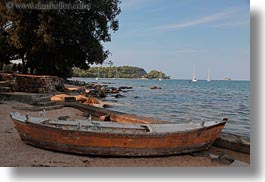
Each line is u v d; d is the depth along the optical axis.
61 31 23.02
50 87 20.77
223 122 8.22
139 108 21.03
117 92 37.03
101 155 7.05
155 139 7.16
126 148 7.05
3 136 8.52
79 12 24.86
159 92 42.69
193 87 66.62
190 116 18.17
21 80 19.64
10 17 23.06
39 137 7.41
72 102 17.20
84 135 6.98
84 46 25.11
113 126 8.04
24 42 23.45
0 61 30.25
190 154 7.68
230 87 69.88
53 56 26.09
